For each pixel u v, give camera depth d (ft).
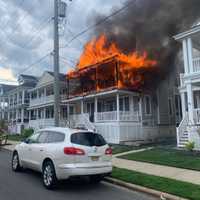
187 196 21.94
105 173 26.71
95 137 27.63
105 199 22.74
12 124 143.43
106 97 84.43
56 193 24.31
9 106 168.25
